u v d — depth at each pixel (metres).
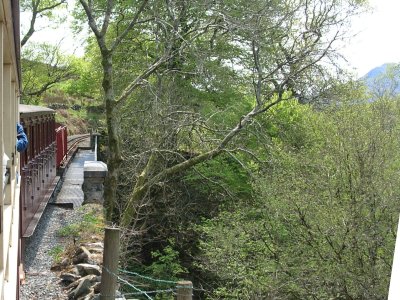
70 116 44.94
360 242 9.73
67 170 23.22
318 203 10.52
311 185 10.77
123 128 14.09
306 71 13.21
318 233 10.28
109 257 5.18
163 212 15.66
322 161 10.84
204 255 13.18
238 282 11.61
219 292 11.76
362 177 10.16
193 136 14.30
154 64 12.14
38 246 9.91
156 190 15.36
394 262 1.28
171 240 14.85
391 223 9.77
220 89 15.87
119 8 15.86
